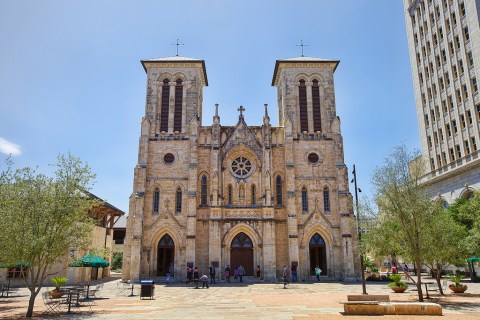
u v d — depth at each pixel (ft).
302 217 181.88
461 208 129.80
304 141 192.34
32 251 77.41
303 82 203.72
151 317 72.13
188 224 176.35
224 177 187.62
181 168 188.24
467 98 190.19
